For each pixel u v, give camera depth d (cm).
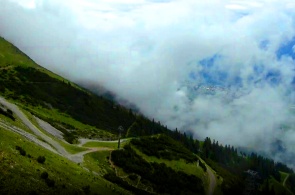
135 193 10644
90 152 14225
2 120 9281
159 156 19725
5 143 5997
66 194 5484
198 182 19112
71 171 7238
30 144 7362
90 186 6875
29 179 5125
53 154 8012
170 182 16250
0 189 4416
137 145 19988
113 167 14125
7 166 5056
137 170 14988
